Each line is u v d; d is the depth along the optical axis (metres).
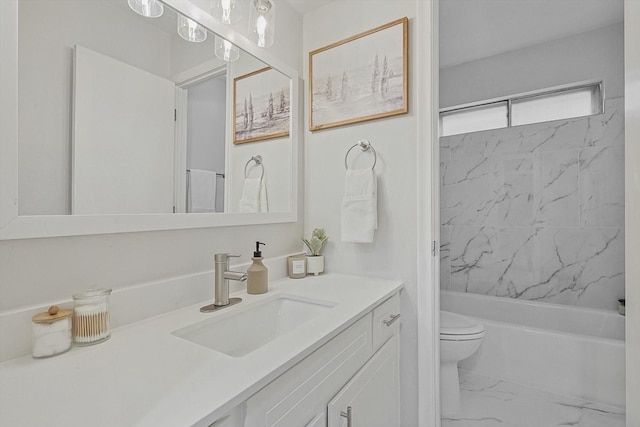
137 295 0.95
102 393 0.56
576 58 2.21
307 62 1.73
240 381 0.60
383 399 1.20
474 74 2.59
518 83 2.41
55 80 0.79
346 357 0.94
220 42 1.24
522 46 2.38
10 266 0.72
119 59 0.92
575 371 1.83
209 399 0.54
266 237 1.48
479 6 1.94
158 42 1.03
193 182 1.14
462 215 2.66
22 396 0.56
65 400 0.54
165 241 1.05
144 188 0.98
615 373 1.73
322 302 1.16
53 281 0.79
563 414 1.70
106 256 0.90
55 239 0.79
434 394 1.38
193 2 1.14
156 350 0.75
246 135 1.36
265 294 1.24
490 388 1.96
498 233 2.50
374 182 1.47
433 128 1.40
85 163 0.84
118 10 0.93
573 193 2.23
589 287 2.17
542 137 2.34
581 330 2.10
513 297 2.44
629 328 0.87
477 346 1.79
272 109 1.51
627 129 0.85
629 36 0.84
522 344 1.99
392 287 1.33
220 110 1.25
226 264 1.10
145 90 0.99
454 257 2.69
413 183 1.42
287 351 0.72
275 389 0.66
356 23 1.58
